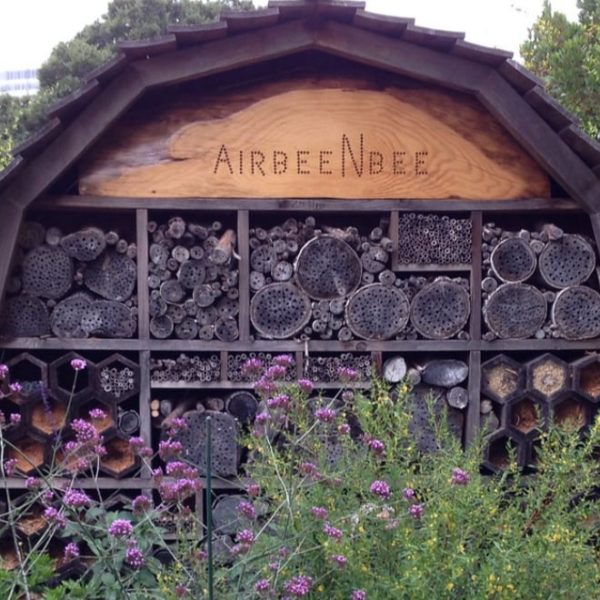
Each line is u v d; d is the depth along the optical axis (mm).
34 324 3824
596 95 6715
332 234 3879
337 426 3385
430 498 2738
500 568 2479
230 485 3877
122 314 3850
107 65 3428
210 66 3553
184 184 3771
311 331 3906
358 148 3801
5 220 3561
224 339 3859
